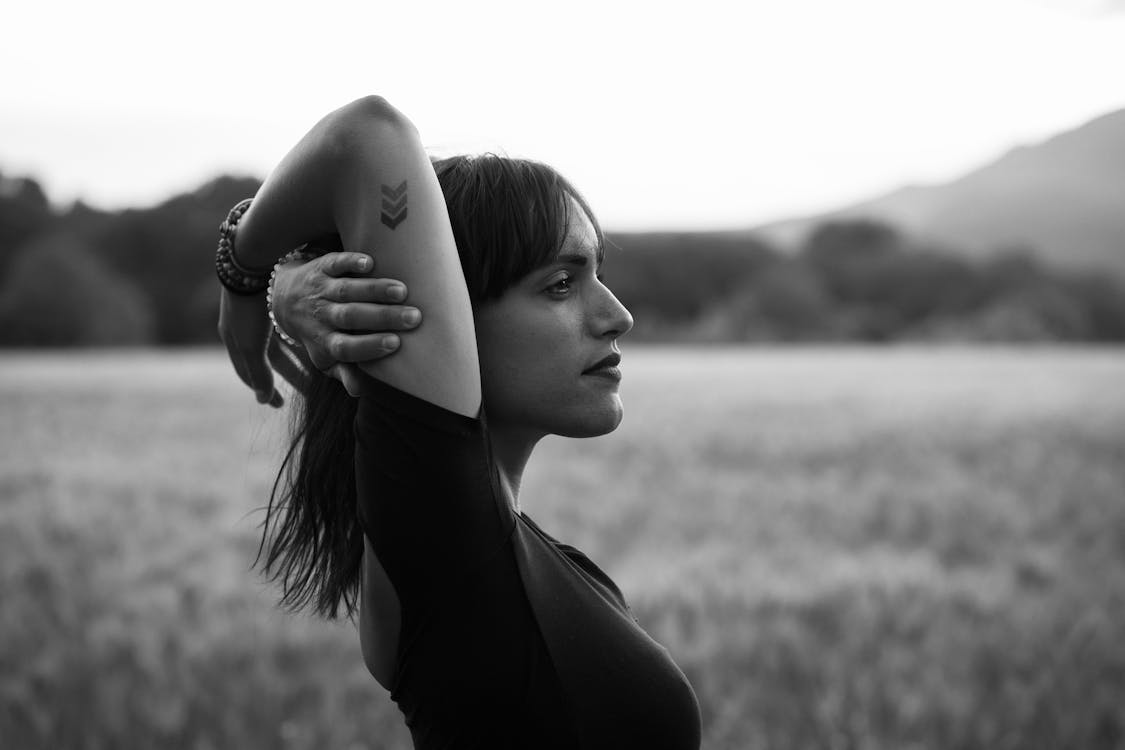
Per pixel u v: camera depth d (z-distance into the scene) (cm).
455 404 126
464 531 129
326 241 138
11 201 10581
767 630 741
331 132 125
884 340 11500
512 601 133
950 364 6719
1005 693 614
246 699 576
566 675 134
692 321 11812
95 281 9275
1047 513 1389
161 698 577
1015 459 2039
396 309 123
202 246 9775
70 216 10744
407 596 133
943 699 598
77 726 539
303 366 152
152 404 3362
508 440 147
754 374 5469
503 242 137
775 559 1050
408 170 124
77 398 3625
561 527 1228
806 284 11756
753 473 1800
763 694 614
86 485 1580
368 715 570
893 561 1015
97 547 1064
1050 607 841
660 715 139
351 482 150
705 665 659
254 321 153
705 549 1090
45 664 636
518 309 140
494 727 133
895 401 3594
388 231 124
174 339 9625
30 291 9100
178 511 1320
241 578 866
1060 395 3897
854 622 779
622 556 1063
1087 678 646
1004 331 11288
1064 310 11656
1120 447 2261
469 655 132
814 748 541
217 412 3045
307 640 679
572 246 141
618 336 146
